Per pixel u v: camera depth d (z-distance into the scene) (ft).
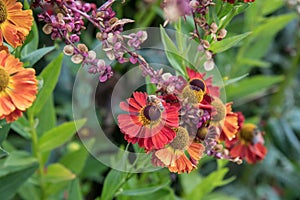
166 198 2.70
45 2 1.92
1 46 1.94
